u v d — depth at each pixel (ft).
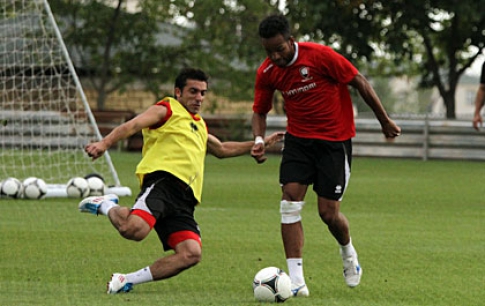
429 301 65.67
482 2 271.90
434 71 299.38
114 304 61.57
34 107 246.68
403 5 280.51
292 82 68.64
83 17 317.83
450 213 124.88
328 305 63.31
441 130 253.24
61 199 134.51
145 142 66.95
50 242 92.84
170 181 65.21
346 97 69.67
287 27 67.87
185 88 67.00
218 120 278.46
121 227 63.26
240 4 315.78
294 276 67.05
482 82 119.24
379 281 73.77
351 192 154.61
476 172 206.28
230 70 311.27
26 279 72.08
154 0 320.70
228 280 73.00
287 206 67.97
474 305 64.39
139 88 340.59
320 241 96.63
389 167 221.05
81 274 74.79
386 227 109.09
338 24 281.95
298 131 69.36
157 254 86.07
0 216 114.01
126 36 322.14
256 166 223.10
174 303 62.44
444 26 300.81
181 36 325.01
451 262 83.87
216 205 130.93
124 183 164.76
